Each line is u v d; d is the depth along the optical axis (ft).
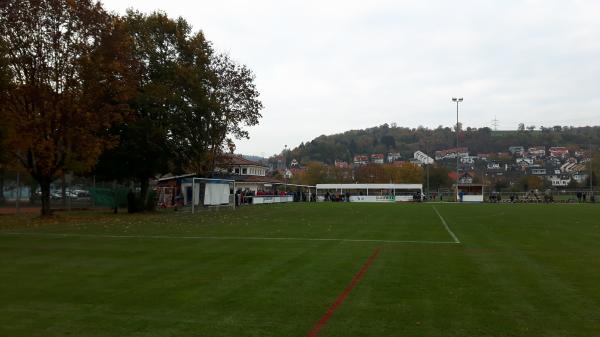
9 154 107.45
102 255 48.91
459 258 46.93
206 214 128.47
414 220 102.63
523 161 590.14
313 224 90.74
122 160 132.77
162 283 35.12
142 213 135.33
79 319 26.14
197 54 146.00
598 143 596.70
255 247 55.21
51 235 68.80
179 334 23.50
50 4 104.68
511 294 31.60
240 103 167.73
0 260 45.75
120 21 116.57
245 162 324.19
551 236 68.23
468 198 269.03
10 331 24.14
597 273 39.09
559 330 24.06
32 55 104.58
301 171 513.86
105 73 111.24
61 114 106.93
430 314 26.78
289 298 30.50
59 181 210.38
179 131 135.85
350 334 23.39
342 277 37.24
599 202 247.91
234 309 27.94
